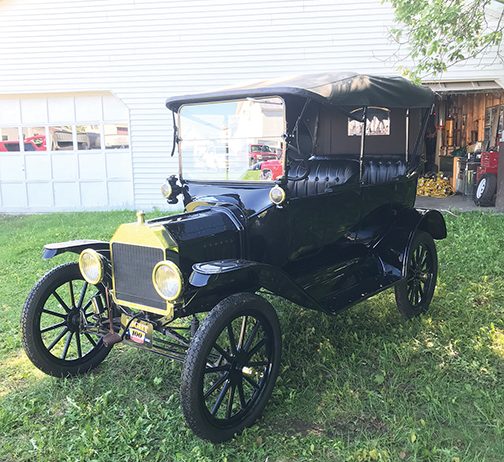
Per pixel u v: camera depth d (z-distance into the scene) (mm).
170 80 10594
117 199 11727
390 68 9867
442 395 3277
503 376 3502
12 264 6754
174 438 2965
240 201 3672
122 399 3420
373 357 3855
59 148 11695
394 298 5027
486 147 11820
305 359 3840
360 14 9789
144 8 10359
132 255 3246
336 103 3580
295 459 2785
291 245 3727
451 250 6434
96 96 11336
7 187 12023
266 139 3580
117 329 3506
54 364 3631
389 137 4992
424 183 12625
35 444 2941
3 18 10773
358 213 4332
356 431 3010
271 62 10242
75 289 5375
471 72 9469
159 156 10906
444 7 5500
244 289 3301
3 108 11656
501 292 5000
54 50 10812
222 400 3049
